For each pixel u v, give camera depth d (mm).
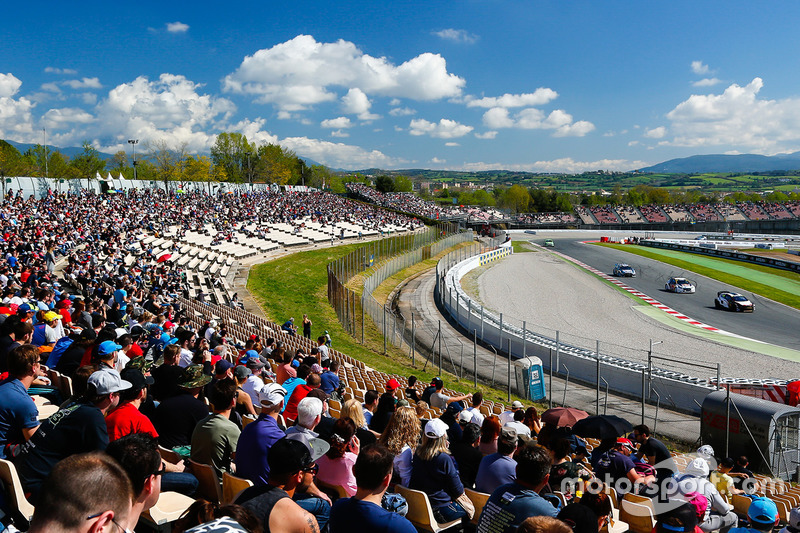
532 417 12922
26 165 98062
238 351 19250
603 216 171250
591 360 27719
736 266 78125
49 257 32625
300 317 41938
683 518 5816
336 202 112812
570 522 4859
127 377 6723
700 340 37156
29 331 10047
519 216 165125
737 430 17422
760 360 32094
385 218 104812
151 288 31438
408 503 7145
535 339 32469
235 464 7344
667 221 170625
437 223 115938
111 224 51219
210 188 101562
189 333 15336
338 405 12844
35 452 5680
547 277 66688
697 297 54812
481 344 36188
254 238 68188
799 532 7164
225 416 7129
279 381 13258
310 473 6176
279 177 157375
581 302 51156
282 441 5094
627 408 23984
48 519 2441
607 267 77000
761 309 49562
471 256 79000
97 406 6125
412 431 7832
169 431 7785
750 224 159000
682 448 19688
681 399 23797
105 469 2596
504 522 5398
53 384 10852
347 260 57906
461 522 7297
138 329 16406
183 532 4012
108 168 133375
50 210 51562
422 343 36375
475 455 8375
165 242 53812
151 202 71688
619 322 42938
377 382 20594
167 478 6668
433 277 66375
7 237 37000
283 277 56031
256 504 4805
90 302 19312
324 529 6180
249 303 43562
